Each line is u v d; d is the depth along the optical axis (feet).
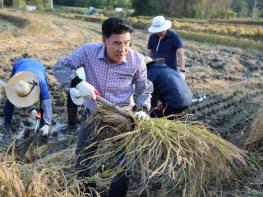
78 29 57.36
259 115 11.69
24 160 10.52
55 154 10.08
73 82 7.47
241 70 26.86
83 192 7.43
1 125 13.26
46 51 30.58
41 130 11.76
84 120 8.14
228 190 9.40
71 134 12.91
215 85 21.42
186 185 8.14
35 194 6.57
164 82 10.69
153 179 9.32
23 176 6.91
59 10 144.15
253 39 50.62
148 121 7.78
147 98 8.03
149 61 11.12
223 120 15.26
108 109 7.63
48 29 53.78
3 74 19.94
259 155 10.69
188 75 23.67
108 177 8.08
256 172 9.99
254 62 30.63
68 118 13.46
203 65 27.86
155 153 7.52
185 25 67.26
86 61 7.68
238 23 80.28
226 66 27.45
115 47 7.23
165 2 105.81
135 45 38.19
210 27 63.77
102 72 7.64
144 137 7.54
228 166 9.17
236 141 12.56
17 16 73.31
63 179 7.27
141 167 7.41
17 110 14.65
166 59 13.38
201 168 7.89
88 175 7.93
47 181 7.02
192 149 7.80
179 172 7.94
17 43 33.81
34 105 15.14
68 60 7.66
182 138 7.72
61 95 16.85
